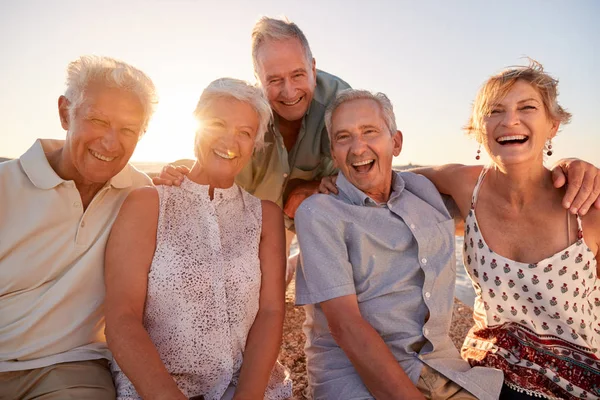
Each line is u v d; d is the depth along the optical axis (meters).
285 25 3.28
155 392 1.87
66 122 2.18
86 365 2.20
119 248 2.12
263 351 2.14
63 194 2.21
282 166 3.70
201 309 2.09
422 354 2.39
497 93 2.37
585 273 2.40
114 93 2.09
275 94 3.34
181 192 2.25
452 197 2.83
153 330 2.12
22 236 2.16
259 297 2.30
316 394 2.47
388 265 2.51
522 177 2.42
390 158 2.62
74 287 2.19
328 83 3.65
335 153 2.63
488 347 2.58
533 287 2.43
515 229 2.51
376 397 2.21
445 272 2.54
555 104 2.38
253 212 2.37
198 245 2.16
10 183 2.20
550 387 2.43
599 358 2.37
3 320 2.17
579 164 2.45
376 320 2.45
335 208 2.53
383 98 2.61
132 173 2.50
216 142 2.21
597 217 2.37
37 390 2.11
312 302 2.41
